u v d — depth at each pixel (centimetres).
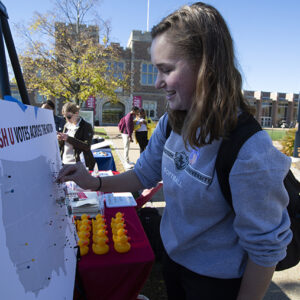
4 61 93
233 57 71
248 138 65
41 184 72
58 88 1466
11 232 48
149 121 749
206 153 73
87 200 175
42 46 1369
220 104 66
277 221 68
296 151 721
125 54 2473
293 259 87
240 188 65
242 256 79
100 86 1480
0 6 94
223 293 83
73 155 350
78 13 1397
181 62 70
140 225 161
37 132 76
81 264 120
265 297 204
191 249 87
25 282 50
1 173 47
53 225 77
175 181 84
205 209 77
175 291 106
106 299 127
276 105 3716
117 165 644
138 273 126
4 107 52
